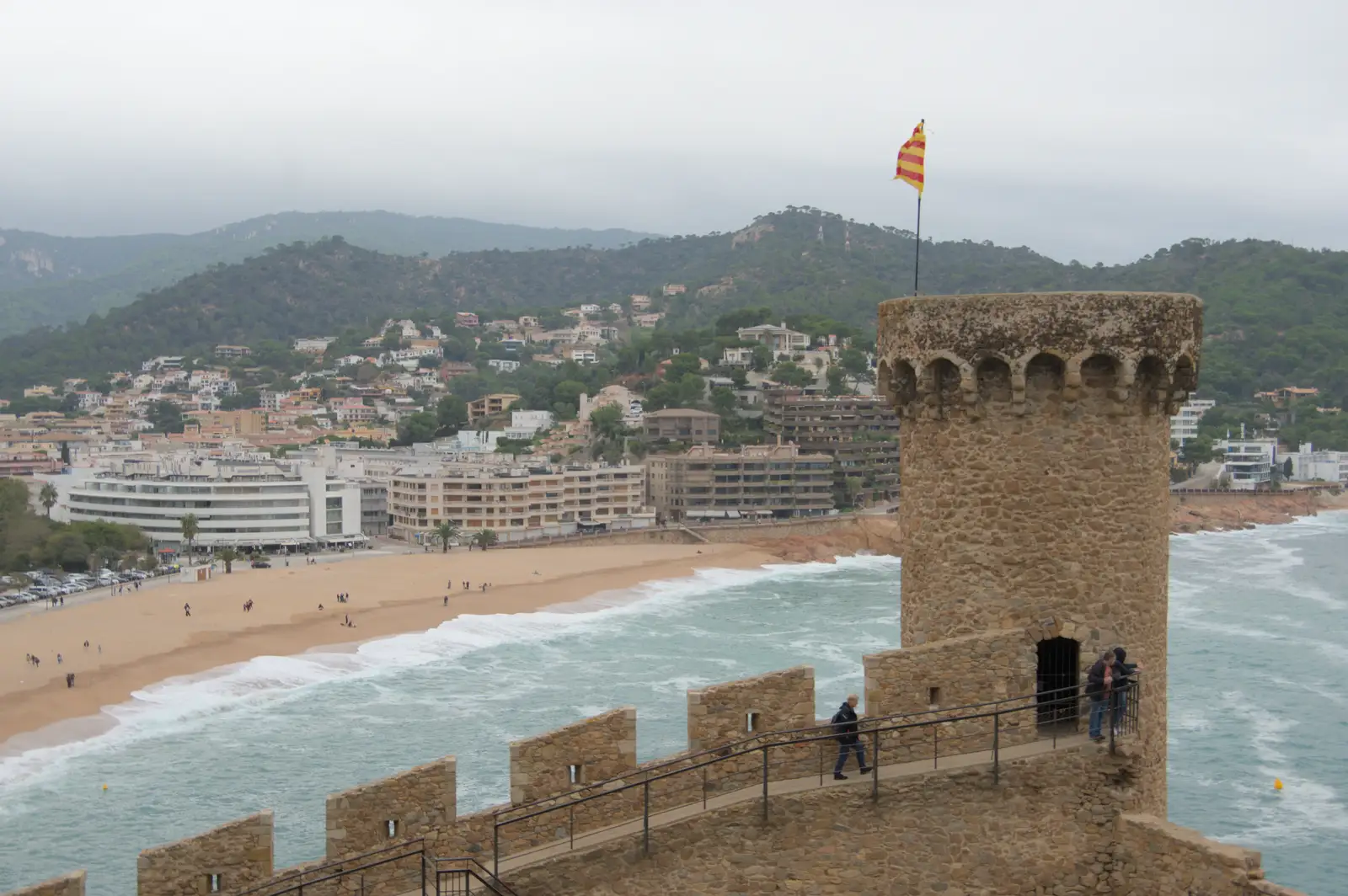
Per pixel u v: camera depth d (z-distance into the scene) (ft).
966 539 78.59
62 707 449.06
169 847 64.49
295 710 441.68
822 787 69.26
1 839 307.58
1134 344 75.97
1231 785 322.14
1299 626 575.38
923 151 87.20
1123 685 74.49
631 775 68.18
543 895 65.10
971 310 77.25
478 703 445.78
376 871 65.26
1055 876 72.69
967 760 72.54
